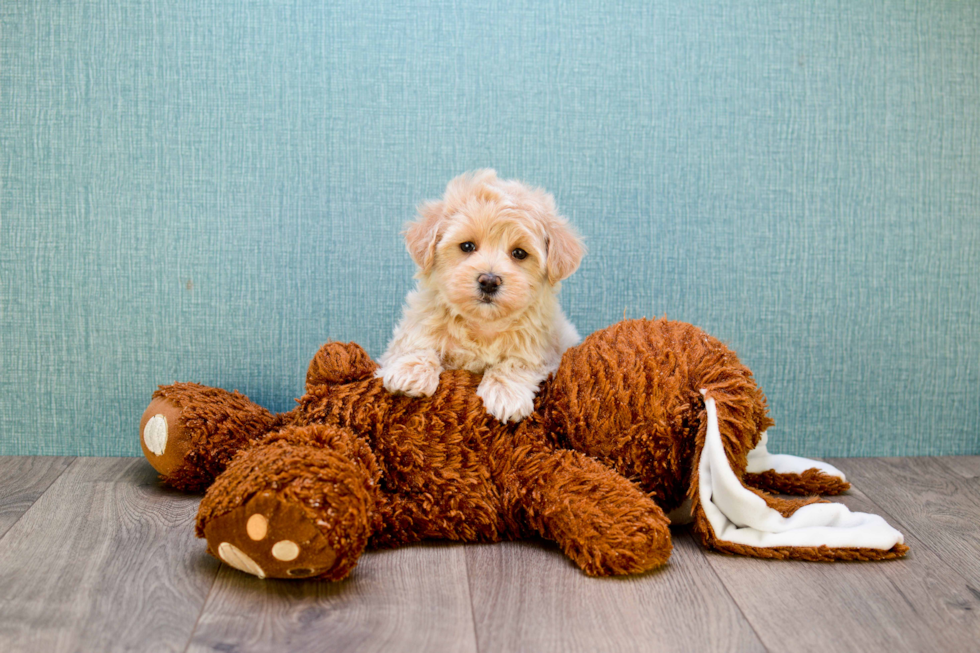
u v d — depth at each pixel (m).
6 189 2.19
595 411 1.61
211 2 2.18
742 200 2.30
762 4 2.28
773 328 2.34
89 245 2.21
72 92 2.17
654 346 1.65
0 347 2.23
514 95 2.24
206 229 2.22
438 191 2.25
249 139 2.21
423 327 1.78
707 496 1.55
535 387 1.70
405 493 1.60
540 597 1.36
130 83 2.18
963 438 2.39
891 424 2.40
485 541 1.62
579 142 2.26
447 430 1.62
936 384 2.40
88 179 2.20
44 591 1.34
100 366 2.25
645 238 2.29
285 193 2.22
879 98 2.32
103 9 2.16
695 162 2.29
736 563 1.53
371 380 1.66
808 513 1.62
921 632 1.26
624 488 1.49
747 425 1.60
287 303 2.25
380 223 2.25
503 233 1.70
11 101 2.17
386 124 2.23
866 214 2.34
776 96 2.29
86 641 1.18
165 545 1.57
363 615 1.28
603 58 2.25
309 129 2.22
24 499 1.86
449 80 2.23
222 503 1.33
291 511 1.28
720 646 1.21
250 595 1.34
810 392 2.37
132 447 2.27
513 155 2.25
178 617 1.26
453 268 1.70
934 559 1.58
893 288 2.37
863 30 2.30
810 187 2.32
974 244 2.38
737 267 2.32
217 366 2.27
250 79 2.20
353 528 1.32
